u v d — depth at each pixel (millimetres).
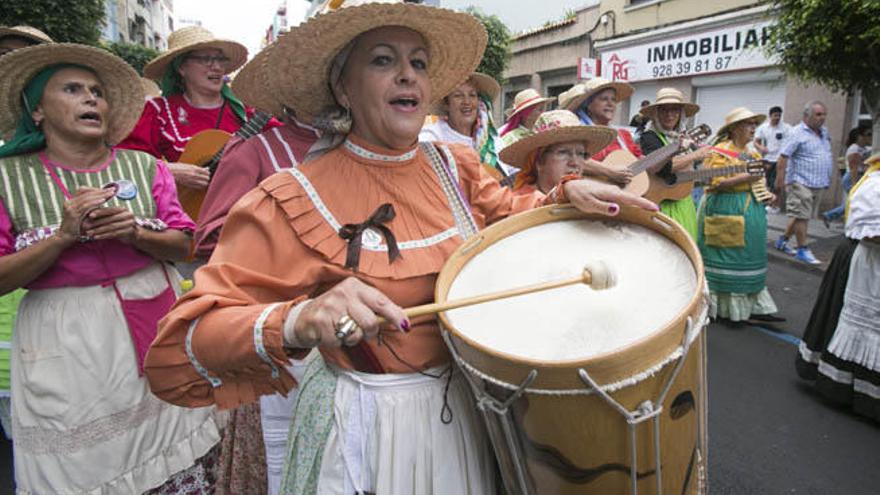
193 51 3574
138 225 2145
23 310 2096
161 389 1220
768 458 3158
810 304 5805
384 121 1355
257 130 2348
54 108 2080
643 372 1048
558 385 1043
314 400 1425
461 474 1376
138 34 33656
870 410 3416
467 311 1314
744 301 5074
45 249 1941
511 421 1156
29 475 2088
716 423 3527
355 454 1345
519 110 5211
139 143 3523
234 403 1229
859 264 3406
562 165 2836
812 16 5316
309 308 1095
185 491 2344
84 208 1937
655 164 4141
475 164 1612
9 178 2057
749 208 4930
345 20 1280
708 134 4539
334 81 1425
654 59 12227
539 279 1388
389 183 1409
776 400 3789
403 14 1312
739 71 10344
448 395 1378
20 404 2080
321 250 1302
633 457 1111
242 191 2238
